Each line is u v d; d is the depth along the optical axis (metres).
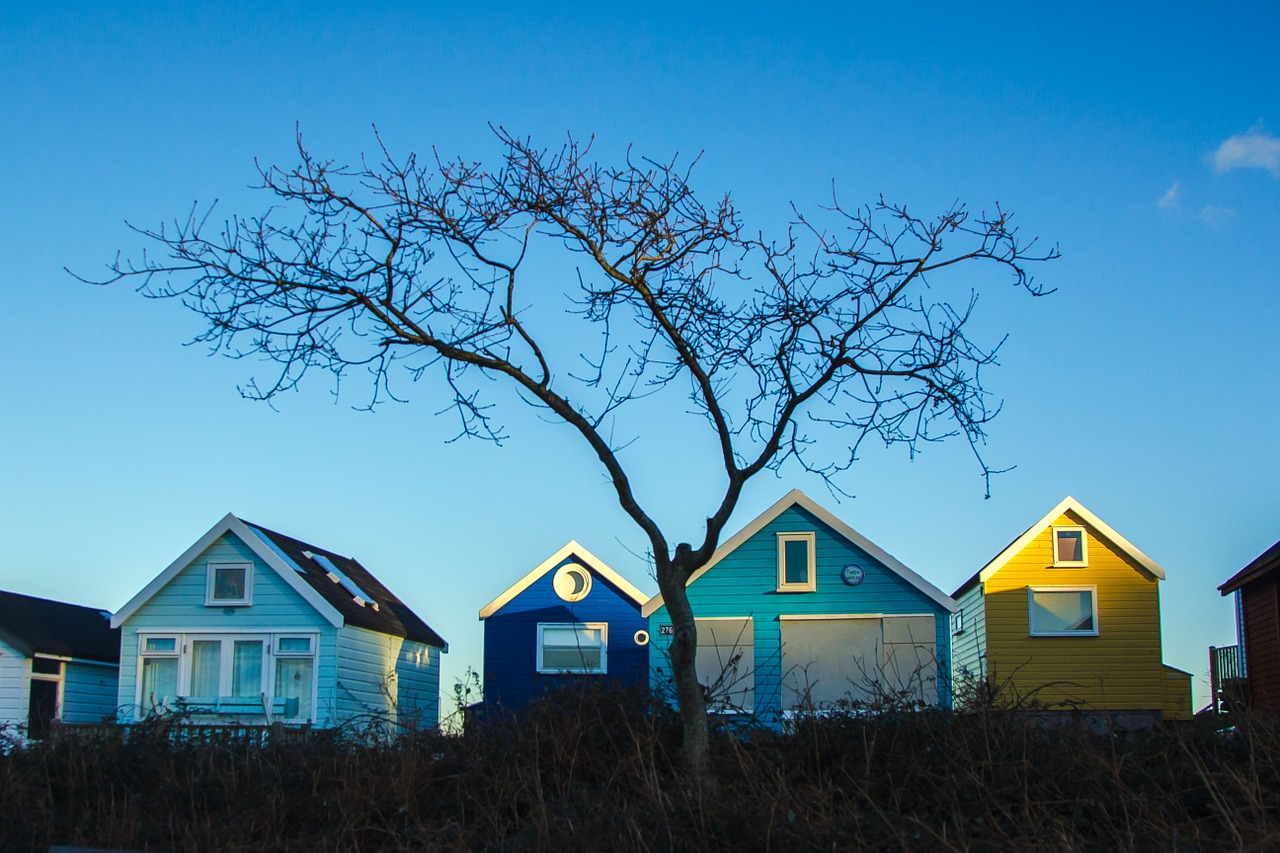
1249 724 10.83
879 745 11.54
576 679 13.30
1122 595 28.77
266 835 11.29
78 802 12.96
